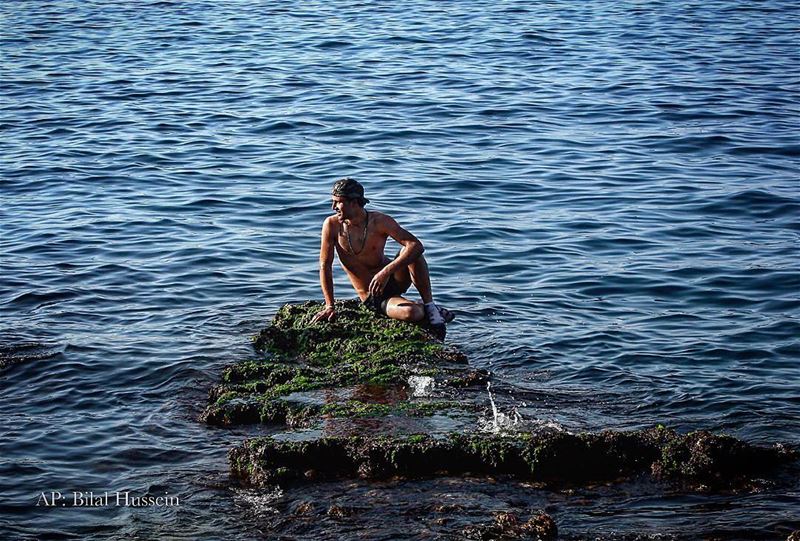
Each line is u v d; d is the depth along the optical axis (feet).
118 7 107.86
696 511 22.33
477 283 37.47
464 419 26.09
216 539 21.43
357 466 24.11
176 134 59.62
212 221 44.47
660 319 34.01
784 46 85.76
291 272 38.68
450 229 43.42
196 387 28.91
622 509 22.47
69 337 32.09
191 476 24.04
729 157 54.49
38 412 27.27
